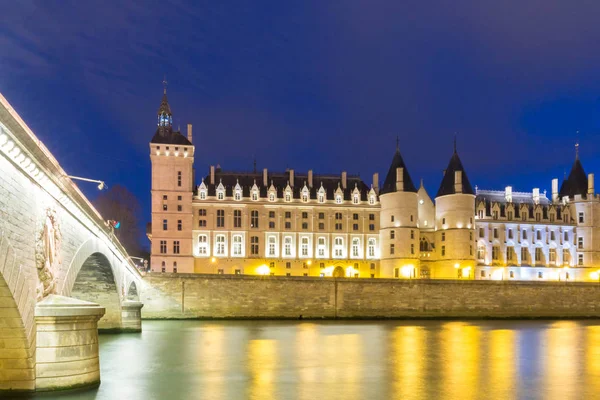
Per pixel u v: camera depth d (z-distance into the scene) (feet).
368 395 99.04
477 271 400.26
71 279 100.48
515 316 310.45
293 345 170.60
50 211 81.41
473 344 178.50
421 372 123.24
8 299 66.59
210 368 125.90
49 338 79.30
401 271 372.38
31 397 77.41
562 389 107.24
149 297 271.90
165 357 142.41
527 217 417.28
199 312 275.80
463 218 383.04
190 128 371.35
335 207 390.42
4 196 61.00
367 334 208.64
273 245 380.58
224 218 375.25
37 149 66.54
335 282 292.40
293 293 286.87
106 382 107.34
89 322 85.40
